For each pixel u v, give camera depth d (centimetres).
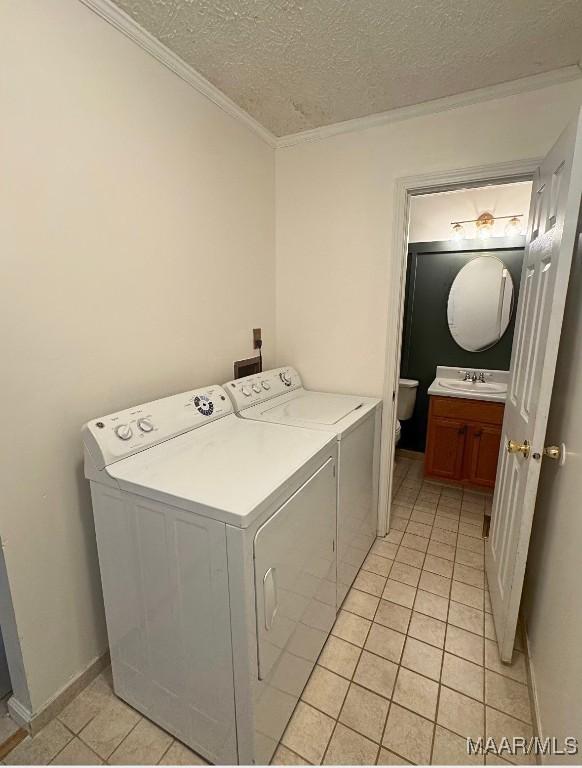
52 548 123
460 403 274
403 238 201
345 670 144
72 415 126
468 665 146
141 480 110
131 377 146
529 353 148
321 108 186
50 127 111
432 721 126
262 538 100
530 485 128
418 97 177
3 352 105
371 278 210
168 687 118
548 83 160
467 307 304
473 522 244
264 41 139
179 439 142
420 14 126
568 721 94
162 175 150
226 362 199
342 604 176
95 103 122
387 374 215
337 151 207
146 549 112
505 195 280
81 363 127
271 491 103
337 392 231
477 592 183
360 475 186
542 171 153
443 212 301
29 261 109
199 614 105
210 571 100
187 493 102
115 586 124
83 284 125
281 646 116
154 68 142
